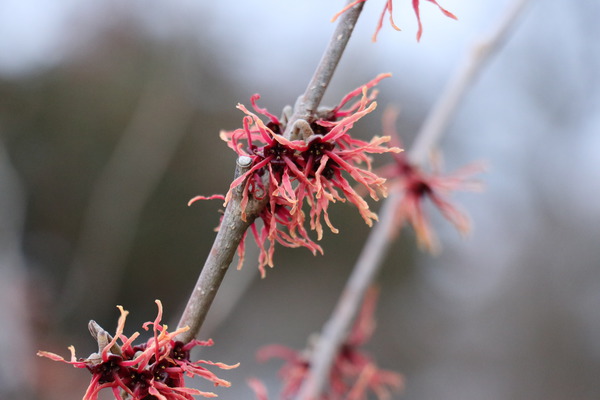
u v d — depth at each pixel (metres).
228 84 8.95
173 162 8.55
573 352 9.59
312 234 5.27
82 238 5.68
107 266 5.58
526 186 10.20
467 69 2.19
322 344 1.95
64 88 8.56
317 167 1.03
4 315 4.78
